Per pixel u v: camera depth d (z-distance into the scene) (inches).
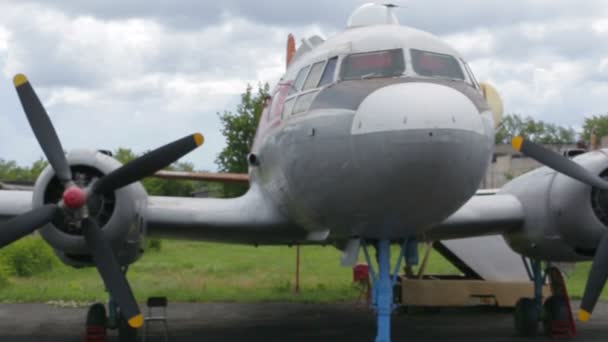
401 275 565.9
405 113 263.0
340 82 316.5
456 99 270.4
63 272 840.3
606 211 369.4
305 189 323.9
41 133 339.6
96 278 781.3
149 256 1075.9
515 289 508.4
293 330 447.5
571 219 370.0
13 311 541.3
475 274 569.0
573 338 414.0
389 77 313.6
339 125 291.1
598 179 351.9
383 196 281.7
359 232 326.6
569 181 371.6
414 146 259.6
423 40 331.0
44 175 339.6
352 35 341.7
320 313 526.9
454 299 504.1
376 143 269.1
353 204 298.4
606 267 353.1
